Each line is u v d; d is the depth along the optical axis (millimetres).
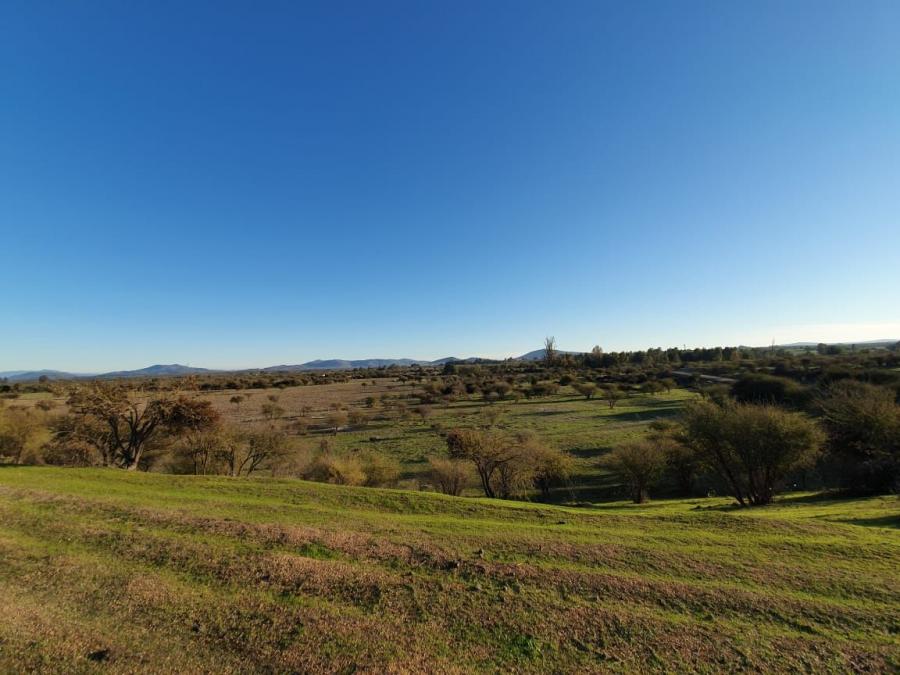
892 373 58844
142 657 8625
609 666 9047
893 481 29188
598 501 37875
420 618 10555
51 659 8391
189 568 12586
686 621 10586
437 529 17000
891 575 12781
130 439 36000
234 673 8383
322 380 170000
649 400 86500
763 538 16141
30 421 37844
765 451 29297
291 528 15914
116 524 15805
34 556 12852
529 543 15352
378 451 53250
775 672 8891
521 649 9523
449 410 87875
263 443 38062
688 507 30094
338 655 9008
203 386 134250
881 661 9070
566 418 71438
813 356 122688
